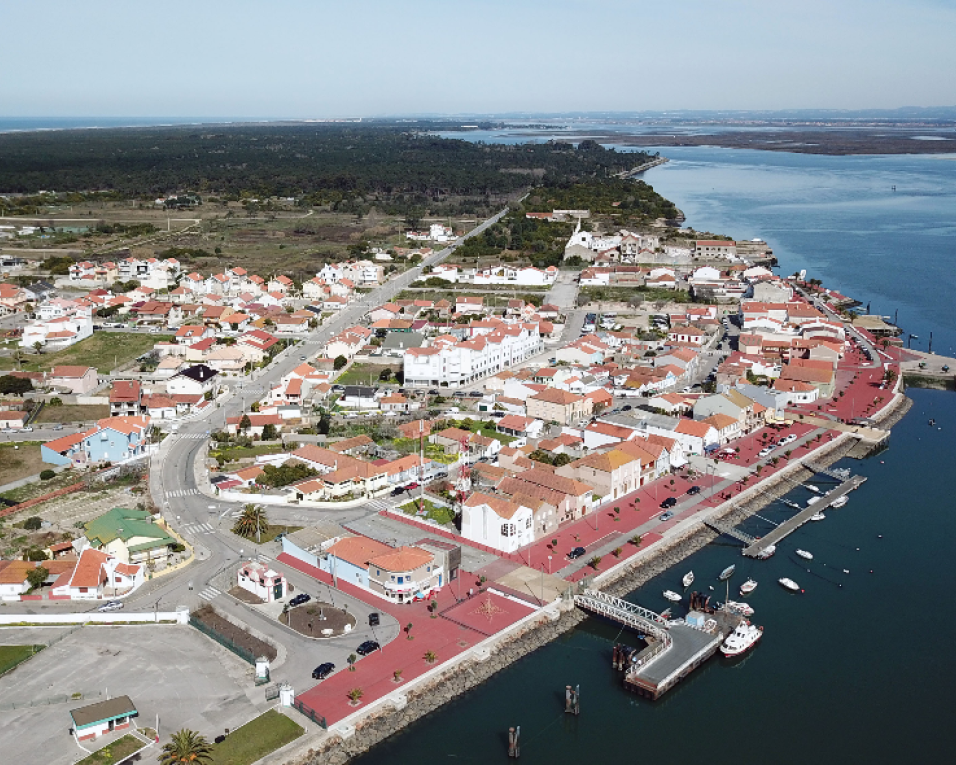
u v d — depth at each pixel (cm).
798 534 17525
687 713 12250
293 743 11019
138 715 11512
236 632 13575
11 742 10975
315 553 15638
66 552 16075
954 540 17338
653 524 17438
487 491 18688
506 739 11588
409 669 12575
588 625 14238
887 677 13100
